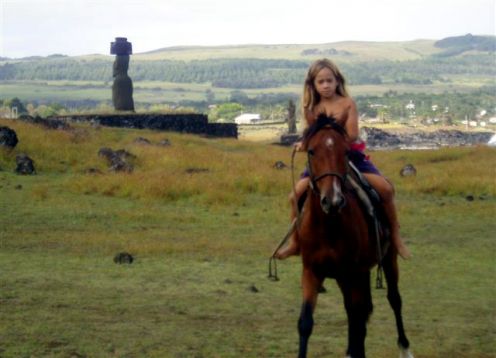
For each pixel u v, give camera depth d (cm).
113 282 1405
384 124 9756
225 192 2445
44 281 1390
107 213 2142
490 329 1180
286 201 2423
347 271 939
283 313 1236
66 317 1166
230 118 15375
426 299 1364
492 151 4022
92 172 2811
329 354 1044
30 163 2775
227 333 1115
